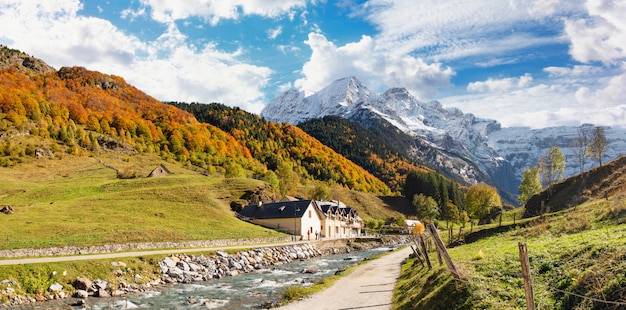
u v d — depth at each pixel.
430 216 169.00
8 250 43.47
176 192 100.69
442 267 26.56
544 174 131.50
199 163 191.88
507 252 25.55
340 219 125.19
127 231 61.09
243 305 32.22
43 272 37.56
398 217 171.12
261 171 186.25
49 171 129.75
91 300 34.69
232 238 72.12
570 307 14.75
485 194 108.62
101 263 42.56
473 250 38.03
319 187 166.12
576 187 96.88
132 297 36.16
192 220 81.12
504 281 19.77
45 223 59.34
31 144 146.88
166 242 59.78
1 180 107.69
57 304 32.88
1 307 31.45
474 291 19.41
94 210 75.31
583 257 18.27
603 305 13.55
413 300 24.75
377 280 38.41
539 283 17.89
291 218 98.56
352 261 67.06
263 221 100.81
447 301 20.17
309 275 49.81
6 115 160.88
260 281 45.06
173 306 32.44
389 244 114.69
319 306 28.22
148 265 46.44
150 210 82.38
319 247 87.06
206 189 111.69
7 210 65.31
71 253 47.97
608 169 93.62
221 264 53.72
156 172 137.38
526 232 45.53
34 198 90.38
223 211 95.50
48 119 180.50
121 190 103.81
